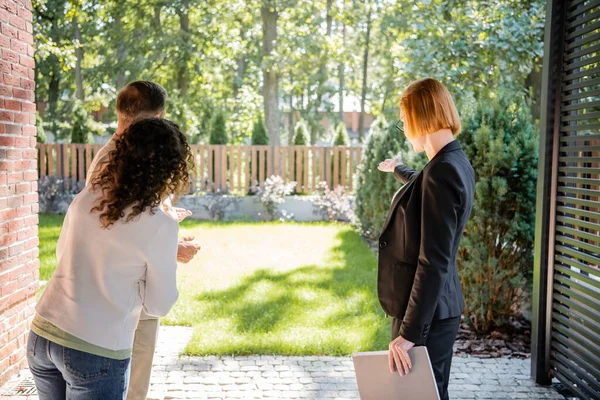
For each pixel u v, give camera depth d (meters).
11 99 3.88
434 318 2.41
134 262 2.05
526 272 5.10
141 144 2.02
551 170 3.96
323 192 13.62
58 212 13.49
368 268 7.73
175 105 21.09
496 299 5.11
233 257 8.41
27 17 4.12
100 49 24.20
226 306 5.81
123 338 2.06
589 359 3.46
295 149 13.49
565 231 3.80
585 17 3.57
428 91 2.46
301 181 13.61
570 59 3.80
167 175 2.04
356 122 41.47
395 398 2.29
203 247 9.21
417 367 2.27
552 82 3.91
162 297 2.10
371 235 9.93
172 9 21.78
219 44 21.39
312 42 21.55
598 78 3.43
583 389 3.57
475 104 5.34
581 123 3.75
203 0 21.22
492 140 5.04
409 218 2.41
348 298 6.18
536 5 9.65
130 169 2.00
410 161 6.32
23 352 4.19
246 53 26.95
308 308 5.79
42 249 8.69
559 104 3.87
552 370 3.99
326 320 5.37
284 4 21.02
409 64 10.01
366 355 2.32
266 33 21.47
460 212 2.34
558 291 3.93
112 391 2.05
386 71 27.88
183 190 2.16
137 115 2.94
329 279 7.03
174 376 4.10
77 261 2.04
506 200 5.02
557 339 3.89
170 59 21.53
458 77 9.70
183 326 5.30
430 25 10.11
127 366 2.10
